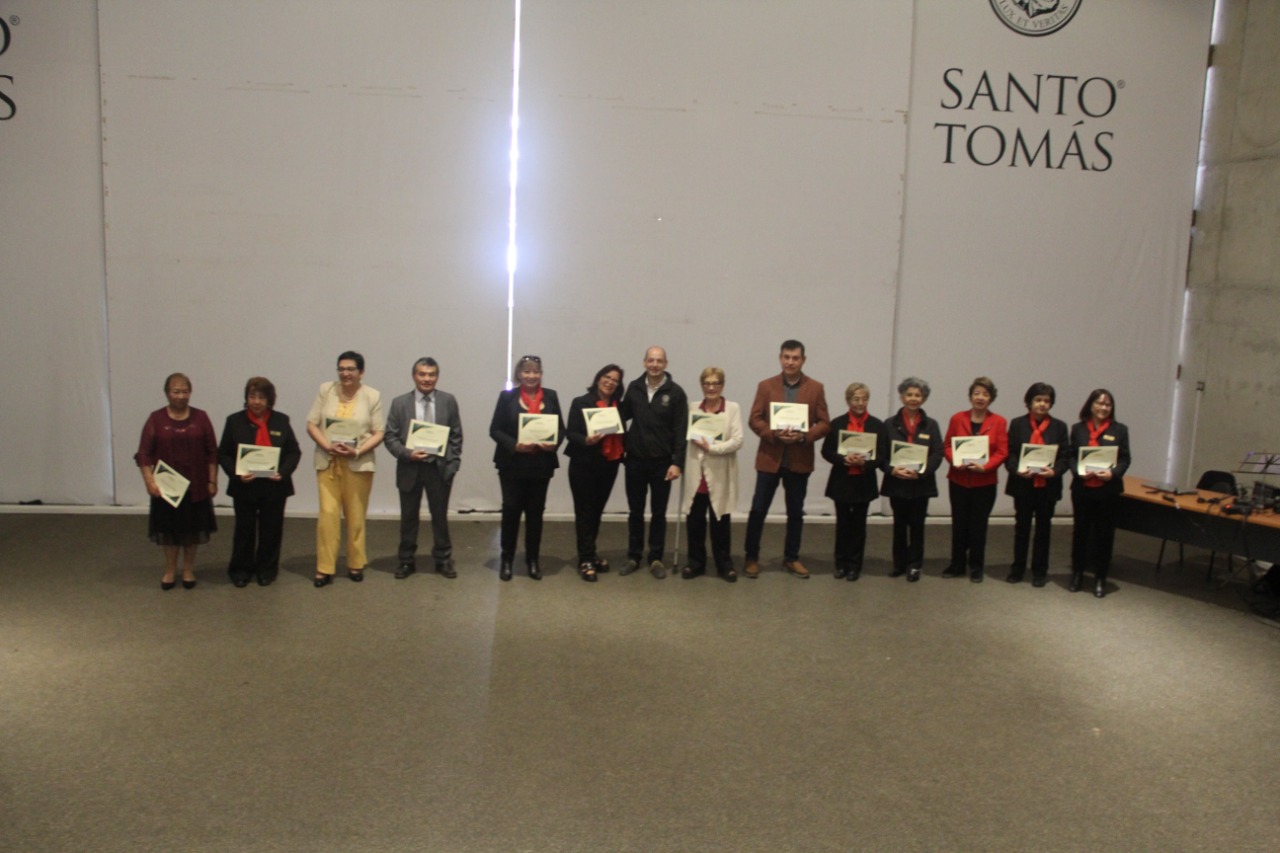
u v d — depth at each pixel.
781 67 7.72
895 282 8.00
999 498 8.44
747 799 3.54
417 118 7.50
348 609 5.46
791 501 6.33
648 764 3.78
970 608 5.83
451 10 7.45
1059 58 8.03
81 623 5.14
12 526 7.13
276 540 5.86
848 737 4.07
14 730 3.91
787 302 7.91
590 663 4.78
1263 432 7.61
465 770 3.68
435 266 7.62
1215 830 3.44
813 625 5.44
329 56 7.41
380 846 3.17
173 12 7.27
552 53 7.54
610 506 8.02
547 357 7.77
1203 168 8.26
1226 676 4.86
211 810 3.36
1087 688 4.67
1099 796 3.65
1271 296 7.55
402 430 6.03
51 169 7.35
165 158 7.38
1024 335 8.24
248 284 7.52
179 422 5.55
